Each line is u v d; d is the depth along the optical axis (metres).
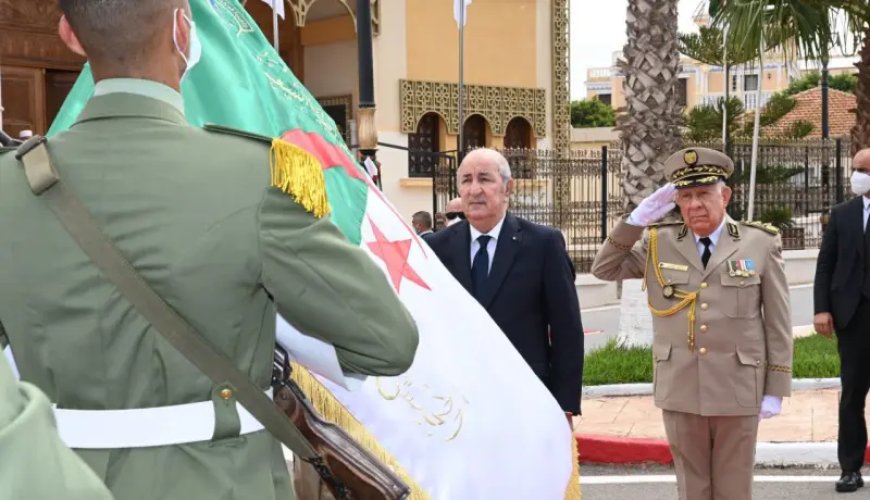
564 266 4.98
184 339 2.03
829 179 20.06
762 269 5.08
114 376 2.03
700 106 26.53
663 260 5.22
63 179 2.07
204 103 3.39
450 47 21.89
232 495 2.06
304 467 3.44
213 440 2.07
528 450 3.58
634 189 13.22
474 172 4.96
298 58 21.72
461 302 3.65
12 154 2.17
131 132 2.11
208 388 2.06
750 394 4.99
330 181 3.53
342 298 2.09
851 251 6.60
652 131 13.12
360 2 9.26
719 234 5.18
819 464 7.35
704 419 5.06
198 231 2.03
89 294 2.02
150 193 2.05
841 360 6.71
